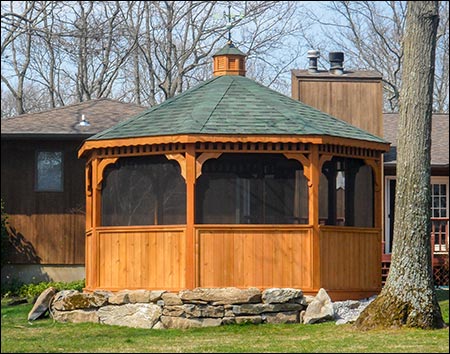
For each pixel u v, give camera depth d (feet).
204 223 55.88
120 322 53.83
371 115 75.82
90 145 58.13
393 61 129.39
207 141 54.54
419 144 48.47
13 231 73.31
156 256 55.98
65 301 55.72
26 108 127.85
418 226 48.44
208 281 54.75
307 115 59.67
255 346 43.32
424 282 48.42
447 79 129.90
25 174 73.72
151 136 55.72
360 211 60.23
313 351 41.16
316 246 55.36
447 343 42.86
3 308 62.44
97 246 58.18
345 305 55.11
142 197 57.67
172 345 44.32
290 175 56.85
